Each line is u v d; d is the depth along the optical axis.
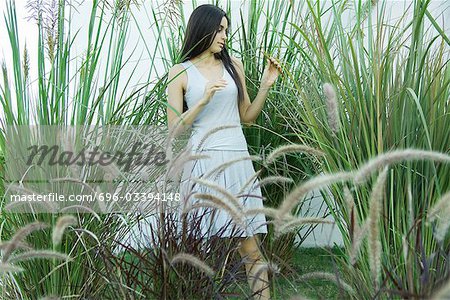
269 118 2.95
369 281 1.68
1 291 2.01
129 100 2.31
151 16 3.84
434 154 1.29
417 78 1.91
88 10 3.25
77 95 2.13
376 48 1.98
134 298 1.74
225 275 1.88
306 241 3.53
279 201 2.99
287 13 2.92
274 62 2.63
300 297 1.27
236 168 2.47
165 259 1.72
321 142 2.00
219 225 2.31
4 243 1.58
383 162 1.32
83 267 1.96
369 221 1.24
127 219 2.04
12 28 2.15
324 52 2.10
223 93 2.51
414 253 1.46
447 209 1.29
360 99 1.94
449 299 0.96
